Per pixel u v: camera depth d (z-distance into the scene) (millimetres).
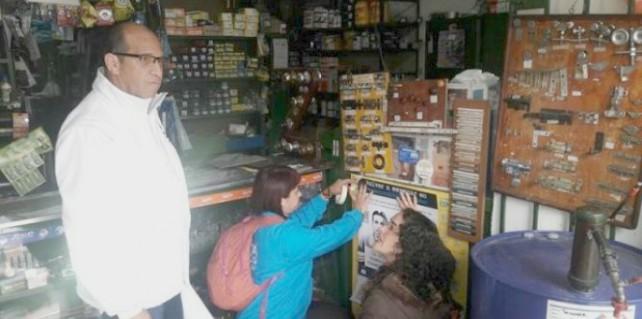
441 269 1900
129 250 1567
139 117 1640
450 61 4539
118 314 1562
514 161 1896
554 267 1557
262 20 4805
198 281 2682
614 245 1688
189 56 4293
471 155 1974
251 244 2029
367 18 5367
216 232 2797
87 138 1506
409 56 5398
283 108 3123
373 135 2295
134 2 3311
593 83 1669
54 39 3061
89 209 1479
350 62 5977
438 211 2133
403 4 5254
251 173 2467
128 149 1575
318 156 2697
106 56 1591
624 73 1595
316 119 3268
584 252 1355
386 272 1963
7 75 2889
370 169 2342
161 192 1660
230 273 2031
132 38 1577
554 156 1786
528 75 1823
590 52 1663
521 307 1430
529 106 1829
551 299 1373
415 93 2135
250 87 4922
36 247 2270
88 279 1507
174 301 1799
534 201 1856
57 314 2215
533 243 1739
